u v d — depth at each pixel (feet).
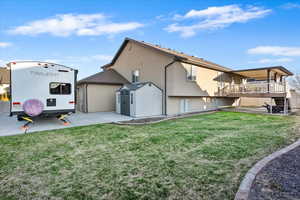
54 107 26.76
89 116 36.42
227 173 9.99
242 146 14.99
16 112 23.81
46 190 8.49
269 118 32.60
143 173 10.21
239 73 53.06
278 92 39.32
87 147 15.37
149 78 42.86
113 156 13.09
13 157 12.98
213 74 48.11
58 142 17.03
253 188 8.05
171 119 32.35
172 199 7.64
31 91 24.90
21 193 8.25
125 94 38.58
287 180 8.73
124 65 51.19
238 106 60.49
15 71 23.81
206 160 12.03
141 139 17.89
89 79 44.42
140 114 35.73
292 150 13.38
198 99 46.14
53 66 26.66
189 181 9.16
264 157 12.19
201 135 19.29
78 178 9.68
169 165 11.30
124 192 8.25
